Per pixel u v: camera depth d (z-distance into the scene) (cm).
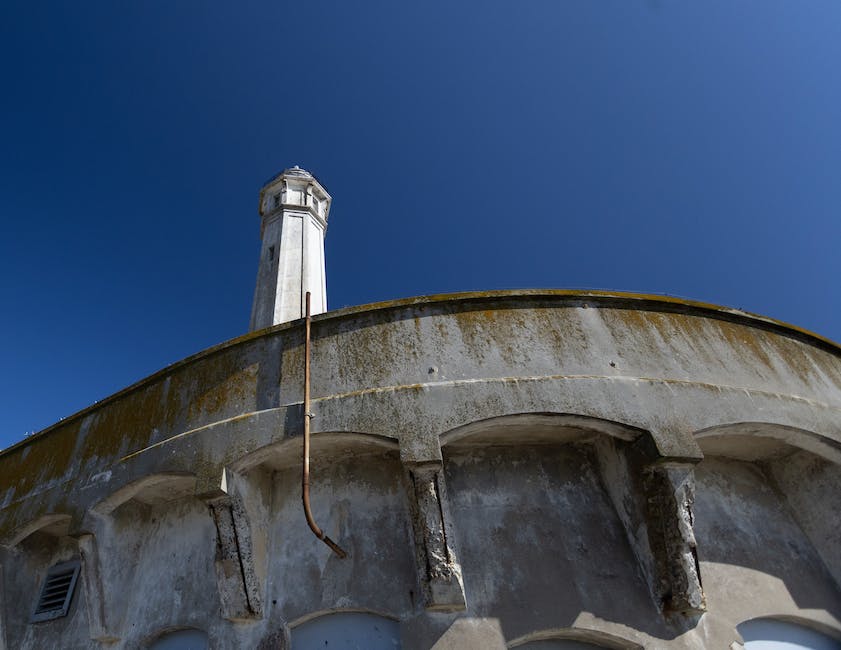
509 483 823
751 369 899
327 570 773
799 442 857
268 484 856
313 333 885
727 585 776
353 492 828
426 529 715
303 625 760
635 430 753
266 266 1988
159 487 905
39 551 1104
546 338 846
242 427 805
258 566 779
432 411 756
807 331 1023
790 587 806
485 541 767
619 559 761
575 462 849
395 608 724
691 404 793
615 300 908
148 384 991
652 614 715
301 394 820
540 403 755
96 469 948
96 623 862
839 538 849
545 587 726
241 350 914
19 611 1038
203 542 879
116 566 908
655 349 866
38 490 1029
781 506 914
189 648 813
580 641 719
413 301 875
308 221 2130
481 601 713
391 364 826
